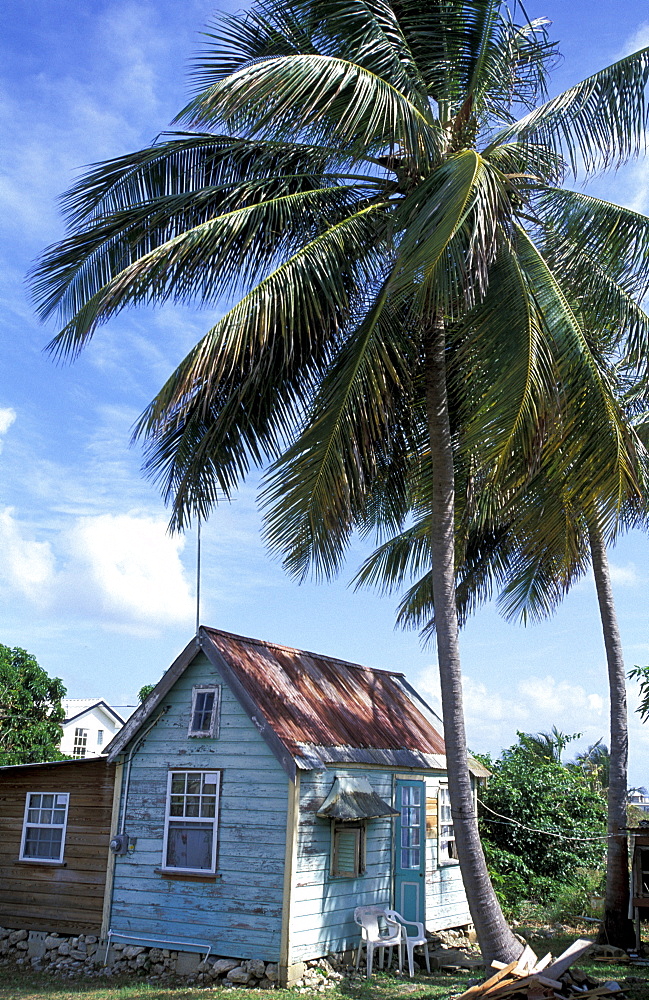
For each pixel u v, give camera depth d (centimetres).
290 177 1159
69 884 1408
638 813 2155
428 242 900
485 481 1154
